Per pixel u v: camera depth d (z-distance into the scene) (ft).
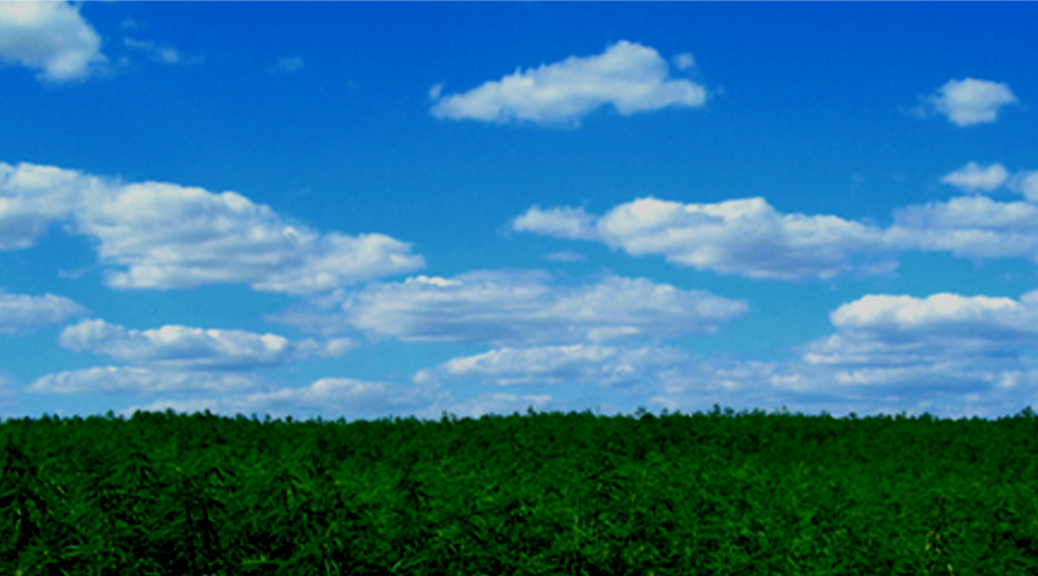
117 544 17.30
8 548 16.97
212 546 18.26
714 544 21.21
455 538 19.31
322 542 18.29
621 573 20.47
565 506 21.31
